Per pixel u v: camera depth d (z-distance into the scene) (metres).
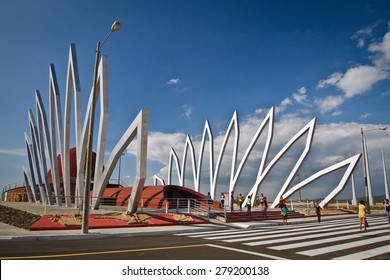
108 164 23.50
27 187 43.66
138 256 8.53
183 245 10.78
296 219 26.03
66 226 15.61
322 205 35.19
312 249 9.82
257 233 15.12
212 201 33.44
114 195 38.94
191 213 23.69
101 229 15.98
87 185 14.20
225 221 22.55
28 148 42.28
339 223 21.92
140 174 19.36
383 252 9.23
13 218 20.11
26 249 9.58
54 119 32.50
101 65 24.81
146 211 23.92
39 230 14.74
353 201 55.00
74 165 50.19
